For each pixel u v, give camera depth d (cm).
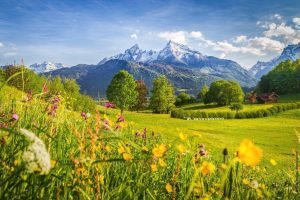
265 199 353
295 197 383
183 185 343
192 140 377
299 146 4528
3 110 363
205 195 281
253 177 480
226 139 4881
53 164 217
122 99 8856
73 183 242
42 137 304
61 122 370
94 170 289
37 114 368
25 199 198
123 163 337
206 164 187
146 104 13700
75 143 324
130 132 580
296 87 17462
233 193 301
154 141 570
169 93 12875
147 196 292
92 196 250
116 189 272
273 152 3712
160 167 348
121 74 8938
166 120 8681
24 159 133
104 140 283
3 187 189
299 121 10794
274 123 10281
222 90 15575
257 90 18538
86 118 395
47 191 216
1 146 240
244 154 123
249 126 9175
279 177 552
